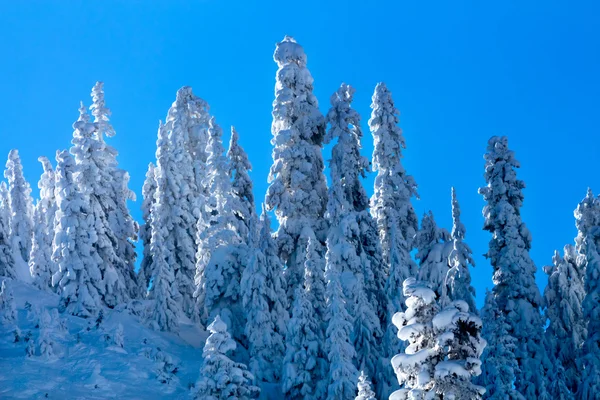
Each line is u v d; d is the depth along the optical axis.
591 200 50.50
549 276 49.94
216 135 59.72
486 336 38.75
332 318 40.09
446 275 48.28
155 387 43.84
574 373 46.75
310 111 60.12
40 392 41.03
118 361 46.16
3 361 44.66
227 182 58.22
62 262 56.34
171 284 57.84
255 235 50.34
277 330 48.44
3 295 53.44
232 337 50.94
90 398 41.06
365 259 51.22
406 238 57.16
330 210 53.66
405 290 18.77
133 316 56.25
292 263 55.16
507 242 48.06
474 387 17.75
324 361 42.25
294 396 42.41
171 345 53.06
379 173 59.97
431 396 17.64
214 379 33.44
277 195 57.44
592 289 44.81
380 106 60.94
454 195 48.97
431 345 18.52
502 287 48.25
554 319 48.28
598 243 46.41
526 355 44.88
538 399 41.91
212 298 52.19
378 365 43.09
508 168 49.56
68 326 52.19
